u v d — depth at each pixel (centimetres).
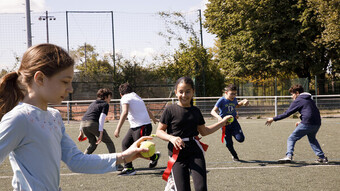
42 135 142
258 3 2212
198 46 2186
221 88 2267
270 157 669
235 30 2469
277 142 866
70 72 147
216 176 518
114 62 2097
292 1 2245
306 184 466
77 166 164
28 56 143
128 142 543
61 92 144
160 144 864
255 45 2289
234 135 624
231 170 559
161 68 2156
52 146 148
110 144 596
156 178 518
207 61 2189
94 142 614
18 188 140
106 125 1412
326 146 797
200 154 323
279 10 2253
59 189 159
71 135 1091
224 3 2478
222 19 2559
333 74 2509
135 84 2066
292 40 2208
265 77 2562
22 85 148
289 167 577
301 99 593
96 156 167
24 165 140
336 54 2331
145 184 483
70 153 166
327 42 1997
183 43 2169
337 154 693
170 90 2089
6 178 534
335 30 1900
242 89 2402
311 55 2200
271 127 1221
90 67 2162
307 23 2131
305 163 607
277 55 2259
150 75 2159
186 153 320
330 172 537
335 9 1906
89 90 1856
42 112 145
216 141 902
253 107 1669
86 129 586
